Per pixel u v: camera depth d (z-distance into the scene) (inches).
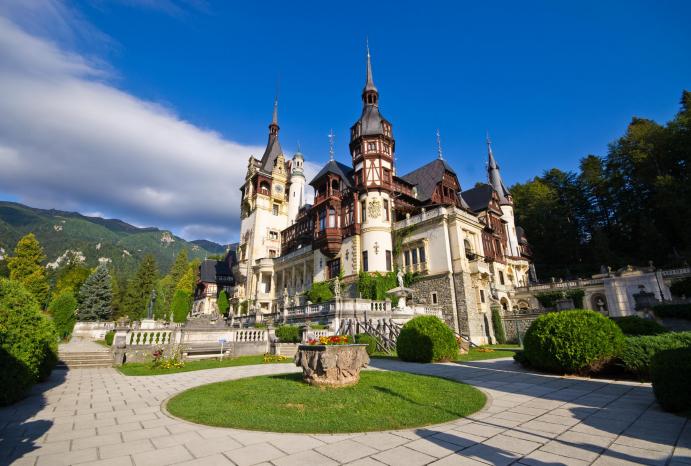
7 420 290.8
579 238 2327.8
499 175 2300.7
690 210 1598.2
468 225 1416.1
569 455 205.8
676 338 432.8
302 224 1952.5
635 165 2030.0
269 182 2444.6
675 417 281.0
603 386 410.3
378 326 930.7
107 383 474.6
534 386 416.8
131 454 210.8
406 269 1418.6
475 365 610.5
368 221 1449.3
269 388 394.6
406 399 341.1
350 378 407.5
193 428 264.7
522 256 2215.8
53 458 204.5
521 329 1315.2
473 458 201.9
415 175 1795.0
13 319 367.6
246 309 2132.1
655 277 1305.4
